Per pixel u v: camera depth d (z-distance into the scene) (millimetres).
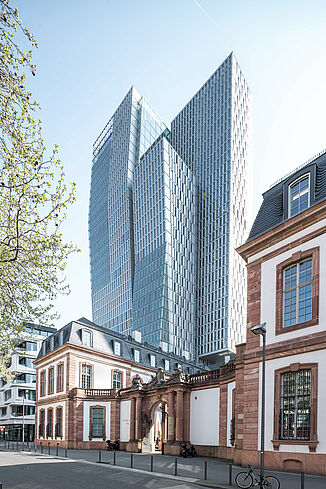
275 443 16859
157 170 102500
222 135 108625
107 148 133250
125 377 43656
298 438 16156
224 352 92875
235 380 21531
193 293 103500
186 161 119625
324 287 16422
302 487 10812
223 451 24469
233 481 14164
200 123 117625
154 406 33438
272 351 18078
